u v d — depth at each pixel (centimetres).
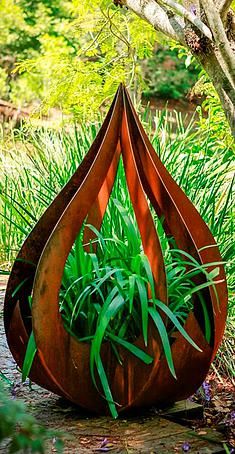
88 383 318
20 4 1468
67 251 307
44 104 662
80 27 670
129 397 320
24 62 733
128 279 321
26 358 308
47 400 343
